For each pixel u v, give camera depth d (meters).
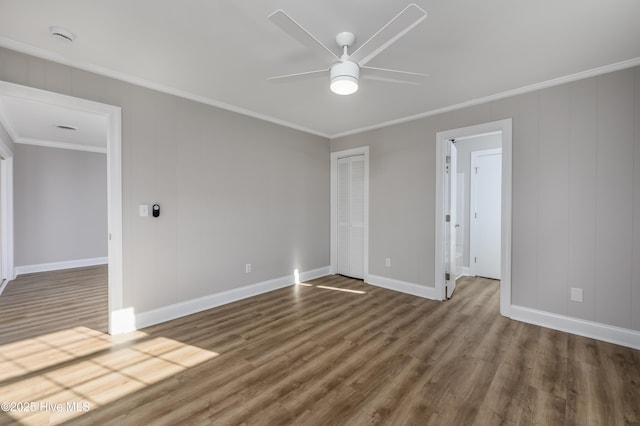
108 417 1.66
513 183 3.08
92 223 5.95
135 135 2.84
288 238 4.35
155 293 2.99
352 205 4.81
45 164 5.40
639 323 2.47
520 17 1.87
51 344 2.53
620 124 2.54
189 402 1.79
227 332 2.78
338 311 3.32
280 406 1.76
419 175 3.87
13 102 3.33
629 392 1.88
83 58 2.44
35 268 5.30
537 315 2.95
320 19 1.90
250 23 1.96
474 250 5.02
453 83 2.88
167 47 2.28
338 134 4.84
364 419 1.66
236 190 3.69
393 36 1.69
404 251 4.04
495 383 1.99
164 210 3.05
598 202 2.64
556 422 1.63
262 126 3.98
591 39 2.13
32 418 1.65
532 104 2.96
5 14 1.86
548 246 2.89
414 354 2.37
